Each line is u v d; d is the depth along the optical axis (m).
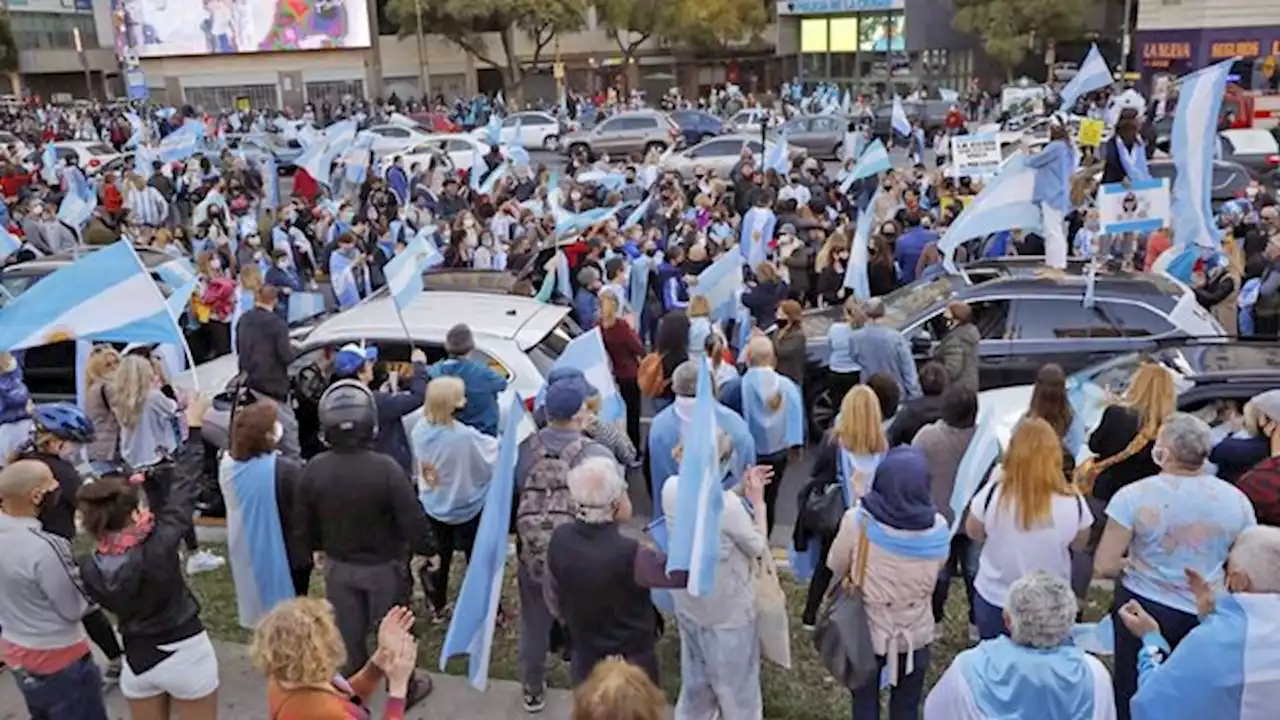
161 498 6.68
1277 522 4.83
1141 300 9.39
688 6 49.78
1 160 27.44
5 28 56.94
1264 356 7.74
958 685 3.56
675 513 4.33
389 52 54.75
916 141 27.02
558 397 5.39
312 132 32.38
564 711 5.58
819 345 9.98
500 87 57.06
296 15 52.31
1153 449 5.18
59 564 4.50
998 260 11.19
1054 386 6.20
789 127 33.31
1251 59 39.00
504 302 9.14
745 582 4.61
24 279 11.19
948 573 5.98
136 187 19.62
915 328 9.69
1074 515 4.67
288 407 7.96
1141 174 11.16
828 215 16.48
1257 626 3.48
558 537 4.57
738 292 10.80
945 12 49.06
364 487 5.06
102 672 5.85
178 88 53.06
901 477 4.54
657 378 8.35
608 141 34.62
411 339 8.24
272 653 3.47
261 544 5.59
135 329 7.17
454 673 5.94
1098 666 3.52
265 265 14.52
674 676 5.81
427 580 6.44
